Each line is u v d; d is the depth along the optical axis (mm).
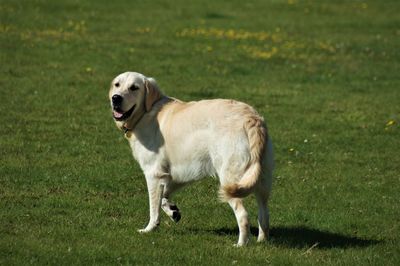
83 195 12352
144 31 29234
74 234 10141
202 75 23203
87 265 8961
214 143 9852
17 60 23203
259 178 9422
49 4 32812
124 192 12758
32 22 29031
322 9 37281
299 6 37656
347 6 38562
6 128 16344
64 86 20703
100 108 18797
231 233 10945
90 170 13742
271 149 9852
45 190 12430
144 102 10836
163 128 10547
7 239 9703
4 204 11461
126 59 24469
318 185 13664
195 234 10664
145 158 10711
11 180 12836
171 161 10516
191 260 9320
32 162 14047
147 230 10625
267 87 22266
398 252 10148
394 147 16578
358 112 19719
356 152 16125
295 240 10711
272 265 9328
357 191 13422
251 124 9656
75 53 24766
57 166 13930
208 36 29125
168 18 32344
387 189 13555
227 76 23391
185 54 25891
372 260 9688
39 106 18516
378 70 25453
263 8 36656
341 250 10172
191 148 10133
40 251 9289
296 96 21344
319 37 30688
